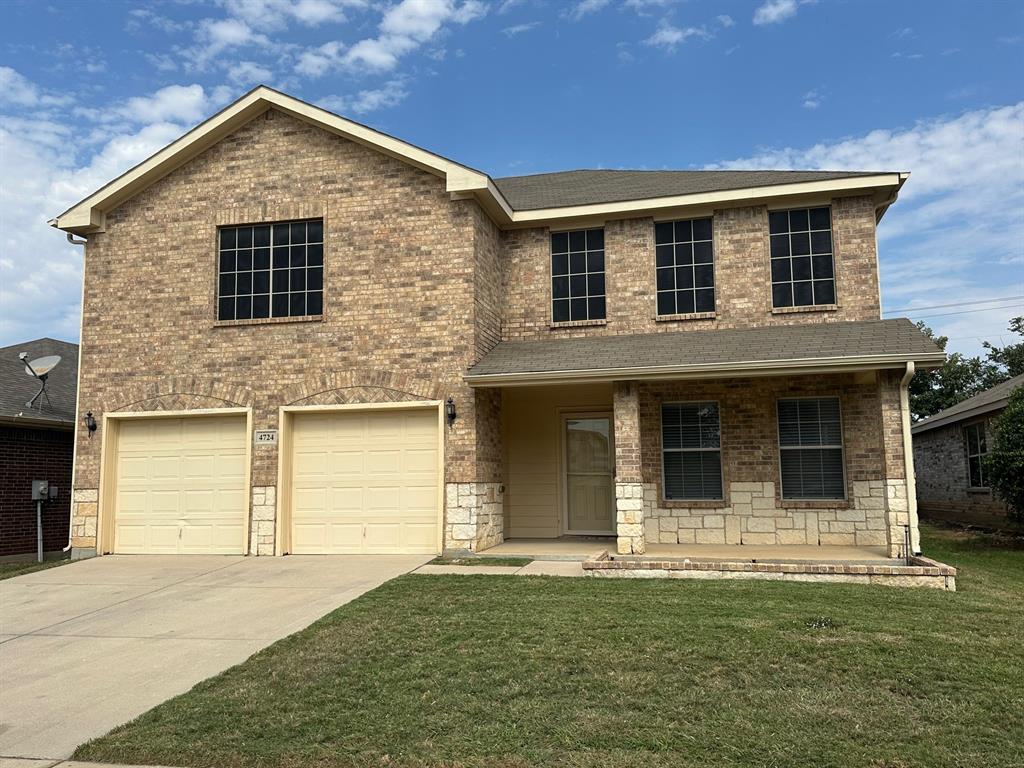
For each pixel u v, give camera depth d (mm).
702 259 14094
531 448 14852
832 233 13641
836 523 13078
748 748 4980
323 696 6133
